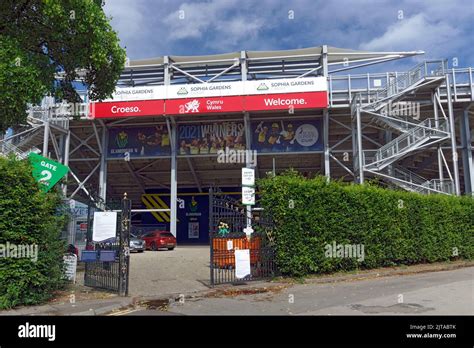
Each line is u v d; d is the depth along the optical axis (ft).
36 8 36.04
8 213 29.99
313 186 46.78
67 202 37.35
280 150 113.50
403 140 90.17
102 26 38.04
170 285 41.37
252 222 44.21
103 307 30.27
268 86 103.81
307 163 122.93
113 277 36.63
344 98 106.52
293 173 47.73
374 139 114.42
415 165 107.55
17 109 33.32
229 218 43.06
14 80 31.99
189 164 123.13
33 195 31.68
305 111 109.19
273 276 44.32
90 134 120.88
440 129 89.71
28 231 31.09
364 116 98.78
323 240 46.57
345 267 48.70
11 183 30.60
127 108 106.11
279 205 44.55
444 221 61.26
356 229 49.83
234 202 43.57
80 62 38.50
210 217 41.19
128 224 36.37
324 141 110.22
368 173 90.74
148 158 118.11
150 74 116.57
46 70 37.45
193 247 118.93
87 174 133.80
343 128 113.50
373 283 42.63
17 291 29.84
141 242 94.89
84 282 40.78
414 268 54.13
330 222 47.37
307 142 112.78
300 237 44.88
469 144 104.99
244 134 114.32
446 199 62.80
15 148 90.38
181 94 105.50
